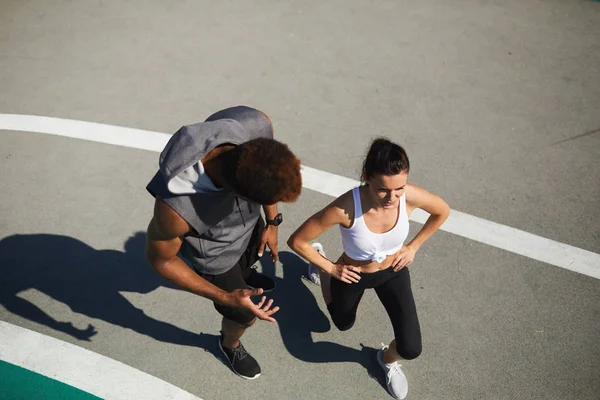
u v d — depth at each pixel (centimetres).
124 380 360
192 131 238
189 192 236
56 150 512
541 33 635
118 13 684
